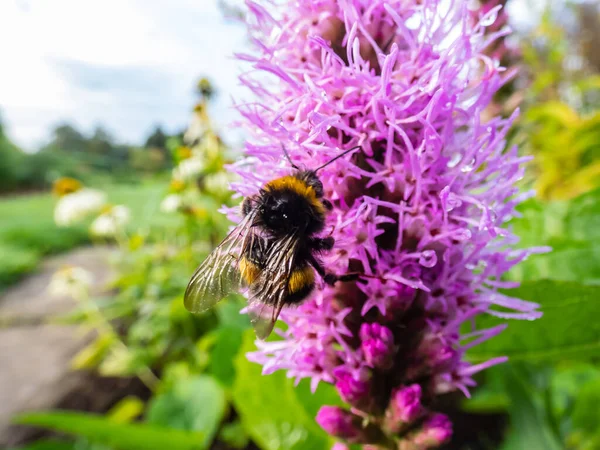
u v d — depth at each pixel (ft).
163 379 0.63
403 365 0.16
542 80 0.56
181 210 0.57
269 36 0.16
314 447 0.31
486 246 0.16
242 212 0.18
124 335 0.78
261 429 0.31
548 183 0.53
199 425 0.45
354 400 0.16
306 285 0.16
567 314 0.19
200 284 0.20
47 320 0.97
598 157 0.55
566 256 0.26
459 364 0.16
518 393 0.30
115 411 0.57
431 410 0.18
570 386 0.38
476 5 0.23
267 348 0.17
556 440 0.31
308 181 0.16
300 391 0.29
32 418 0.33
